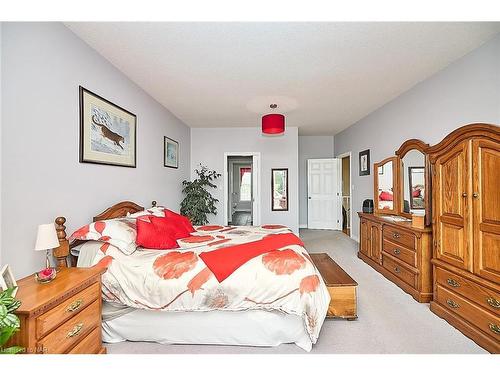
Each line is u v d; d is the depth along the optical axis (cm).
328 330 223
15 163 170
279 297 194
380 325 231
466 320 217
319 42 243
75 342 155
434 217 258
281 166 604
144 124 367
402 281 312
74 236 216
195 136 602
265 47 251
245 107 446
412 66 295
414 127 356
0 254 161
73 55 224
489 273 197
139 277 201
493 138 195
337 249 508
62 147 211
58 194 207
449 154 237
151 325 207
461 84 274
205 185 596
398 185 389
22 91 175
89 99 245
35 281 159
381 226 366
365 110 473
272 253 216
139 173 350
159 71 304
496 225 192
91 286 171
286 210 605
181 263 206
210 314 204
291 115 505
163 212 312
